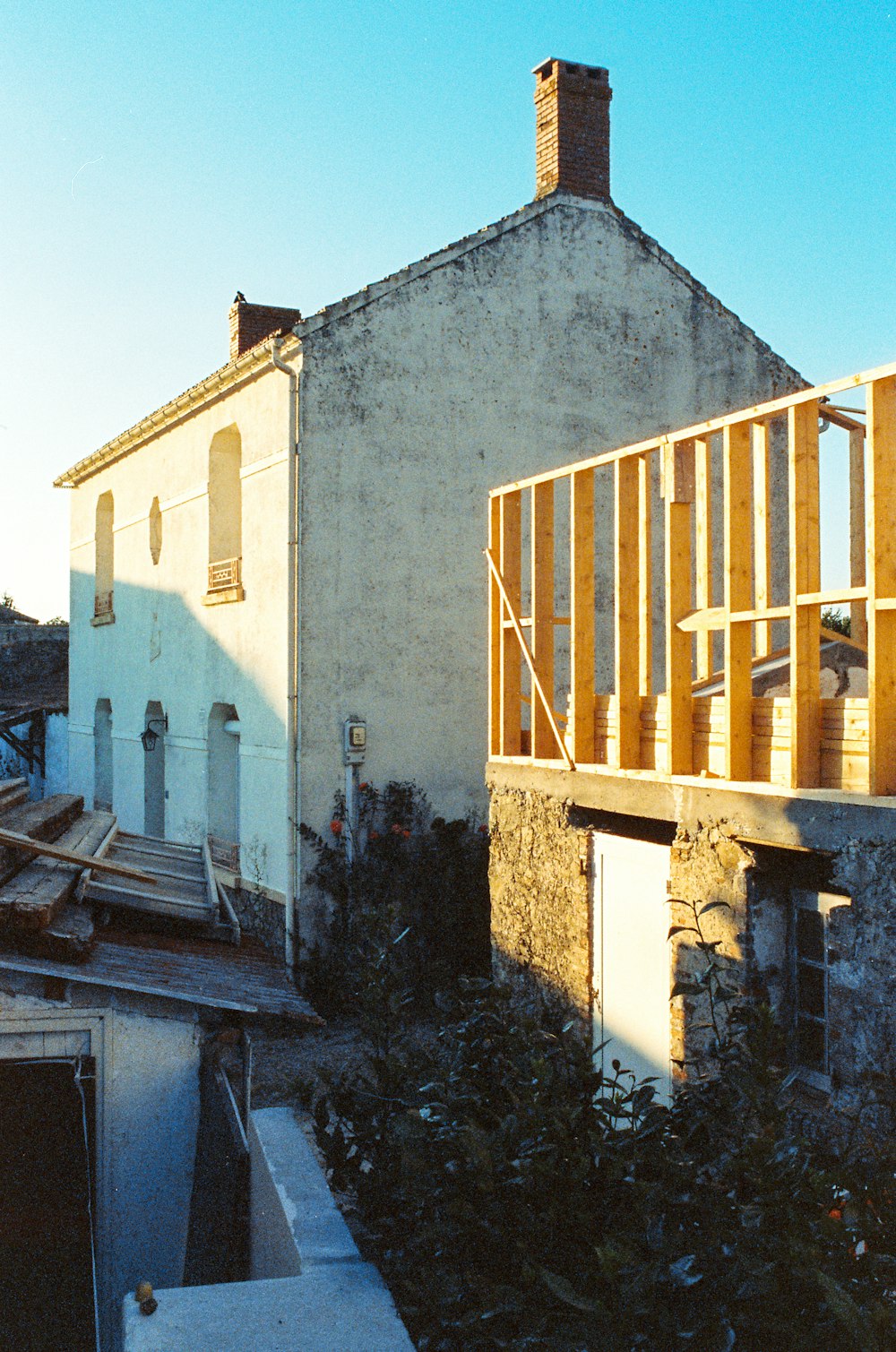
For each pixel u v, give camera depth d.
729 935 4.86
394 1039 4.02
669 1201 2.79
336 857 11.48
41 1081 5.14
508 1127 2.98
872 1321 2.17
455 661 12.20
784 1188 2.68
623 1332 2.44
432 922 11.35
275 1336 2.68
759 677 5.26
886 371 3.94
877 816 4.02
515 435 12.60
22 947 5.02
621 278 13.30
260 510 12.44
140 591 16.83
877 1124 3.95
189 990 5.21
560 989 6.41
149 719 16.12
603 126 13.41
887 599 3.96
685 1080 5.11
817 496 4.43
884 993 3.99
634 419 13.28
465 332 12.35
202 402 13.90
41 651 27.16
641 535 5.82
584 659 6.23
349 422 11.73
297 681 11.46
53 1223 5.05
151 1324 2.72
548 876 6.54
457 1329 2.75
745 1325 2.53
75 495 20.66
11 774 23.17
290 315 15.73
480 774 12.28
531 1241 2.86
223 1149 4.65
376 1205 3.45
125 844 8.42
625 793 5.70
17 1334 4.87
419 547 12.06
